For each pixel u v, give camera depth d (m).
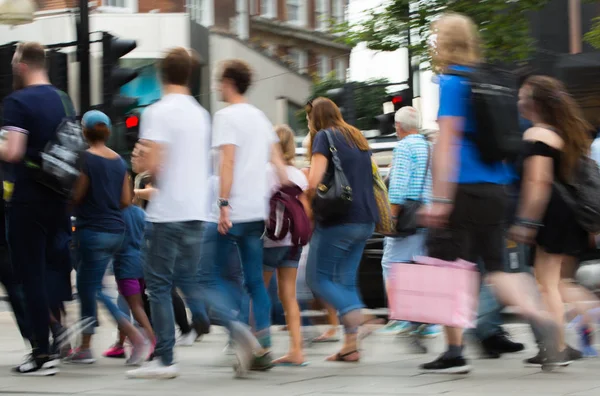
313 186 11.29
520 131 10.12
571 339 12.27
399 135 14.37
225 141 10.41
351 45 32.88
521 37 30.52
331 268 11.50
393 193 14.05
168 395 9.07
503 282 10.34
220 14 60.84
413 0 30.91
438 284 9.93
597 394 8.89
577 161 10.62
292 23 72.94
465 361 10.47
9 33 44.06
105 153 11.78
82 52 20.88
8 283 11.33
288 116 59.62
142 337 11.95
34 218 10.31
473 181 9.90
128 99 20.52
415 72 31.62
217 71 10.71
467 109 9.80
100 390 9.42
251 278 10.74
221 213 10.40
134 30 46.34
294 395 9.02
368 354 12.83
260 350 10.66
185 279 10.22
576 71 31.83
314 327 15.85
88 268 11.69
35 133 10.22
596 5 37.84
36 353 10.63
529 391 9.12
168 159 9.95
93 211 11.61
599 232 10.77
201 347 14.09
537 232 10.83
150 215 10.05
